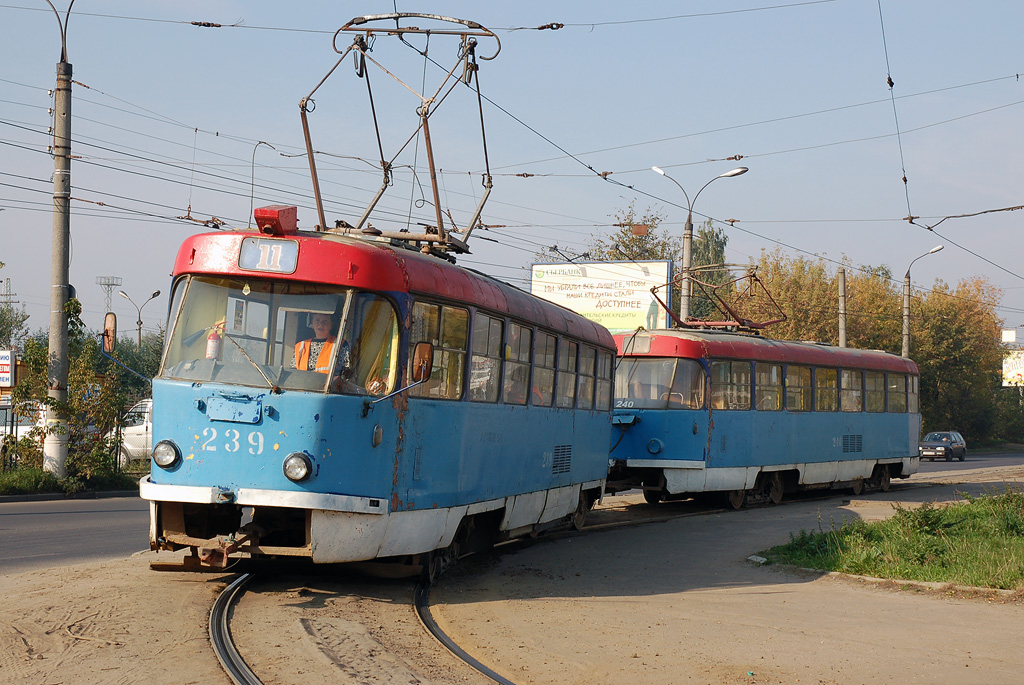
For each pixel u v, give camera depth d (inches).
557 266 1517.0
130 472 951.0
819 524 596.1
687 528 629.0
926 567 451.2
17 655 249.9
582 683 261.0
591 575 451.8
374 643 283.9
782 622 345.1
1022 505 619.8
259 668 247.8
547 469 507.2
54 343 764.0
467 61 480.4
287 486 315.3
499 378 436.8
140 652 255.0
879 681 263.7
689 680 263.7
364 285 332.8
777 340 847.7
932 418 2425.0
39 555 445.7
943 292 2516.0
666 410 711.1
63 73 746.2
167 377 327.3
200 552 321.4
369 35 481.7
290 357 325.7
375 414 331.6
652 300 1465.3
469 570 455.5
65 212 755.4
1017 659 290.8
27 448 777.6
